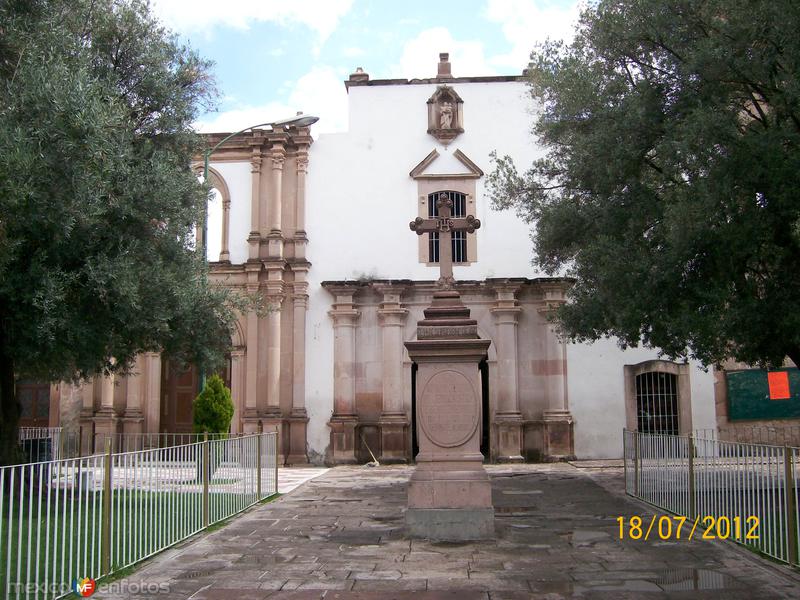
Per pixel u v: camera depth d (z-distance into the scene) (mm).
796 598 7129
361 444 22391
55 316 10938
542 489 15672
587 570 8367
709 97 11555
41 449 17844
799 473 8109
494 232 23047
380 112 23688
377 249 23156
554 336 22422
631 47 12656
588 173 14258
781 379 22234
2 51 10961
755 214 10852
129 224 12195
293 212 23406
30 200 9797
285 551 9508
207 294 14250
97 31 12734
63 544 7105
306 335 22844
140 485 8992
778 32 10367
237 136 23578
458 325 10562
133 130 13125
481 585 7766
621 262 12477
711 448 10312
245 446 13398
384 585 7801
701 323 11211
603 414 22359
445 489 10273
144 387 22828
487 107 23516
